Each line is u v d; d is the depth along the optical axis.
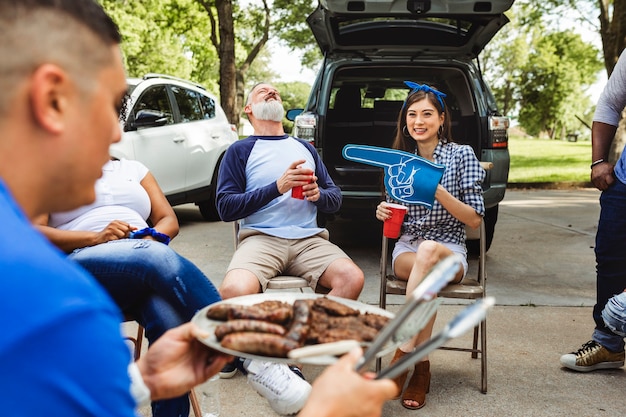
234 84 12.92
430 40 5.14
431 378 2.81
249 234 2.81
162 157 5.94
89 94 0.67
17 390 0.54
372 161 2.61
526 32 14.37
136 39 22.16
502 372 2.88
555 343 3.26
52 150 0.66
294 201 2.85
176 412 1.67
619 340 2.86
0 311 0.54
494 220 5.11
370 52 5.30
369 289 4.27
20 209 0.63
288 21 17.50
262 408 2.50
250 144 2.95
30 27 0.63
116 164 2.63
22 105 0.63
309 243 2.79
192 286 1.75
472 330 3.48
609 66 10.01
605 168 2.77
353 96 5.74
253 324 1.06
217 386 2.42
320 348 0.90
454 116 5.50
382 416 2.43
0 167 0.64
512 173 15.80
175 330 1.15
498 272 4.80
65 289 0.58
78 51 0.66
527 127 58.78
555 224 7.16
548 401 2.57
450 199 2.65
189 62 29.28
